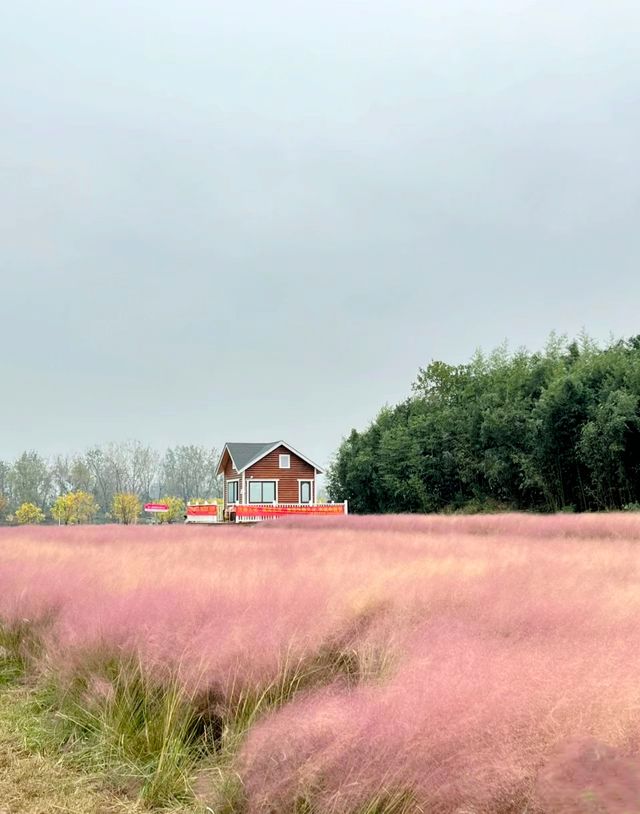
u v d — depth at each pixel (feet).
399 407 161.07
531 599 16.33
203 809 10.40
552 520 60.13
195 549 36.55
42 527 76.07
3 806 11.02
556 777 7.29
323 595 17.38
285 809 9.09
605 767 7.25
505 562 25.70
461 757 7.99
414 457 132.67
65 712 14.51
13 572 26.16
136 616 15.94
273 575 22.16
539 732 8.00
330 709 9.68
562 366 112.27
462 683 9.26
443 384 155.53
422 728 8.44
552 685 8.93
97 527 75.82
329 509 113.19
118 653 14.85
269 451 133.08
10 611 21.06
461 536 50.70
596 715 8.15
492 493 119.75
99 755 12.69
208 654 13.34
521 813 7.63
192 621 15.25
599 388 97.71
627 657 10.23
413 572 22.09
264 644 13.44
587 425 92.58
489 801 7.74
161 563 27.73
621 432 87.15
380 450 140.67
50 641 17.71
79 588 21.31
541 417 101.91
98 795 11.48
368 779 8.52
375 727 8.81
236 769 10.29
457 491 128.77
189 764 11.85
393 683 10.16
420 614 15.98
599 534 52.03
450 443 130.41
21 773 12.31
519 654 10.72
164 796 11.28
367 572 22.30
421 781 8.20
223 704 12.88
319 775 8.92
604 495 92.48
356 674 13.34
